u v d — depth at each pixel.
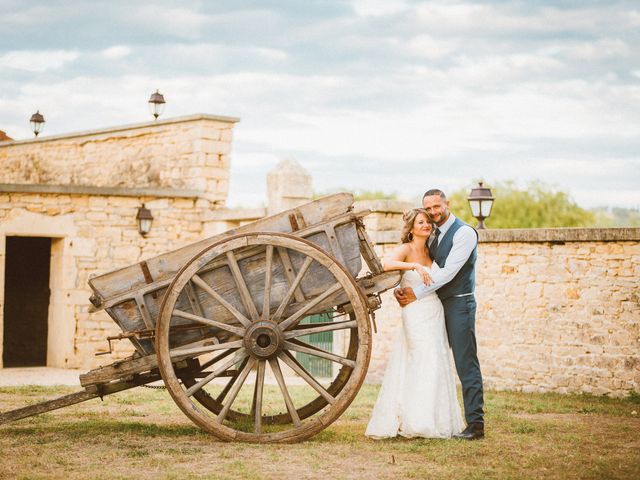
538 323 10.98
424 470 5.61
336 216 6.69
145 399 9.24
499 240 11.31
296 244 6.48
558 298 10.81
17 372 13.81
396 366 6.84
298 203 13.66
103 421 7.69
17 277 17.34
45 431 7.04
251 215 14.13
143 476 5.38
